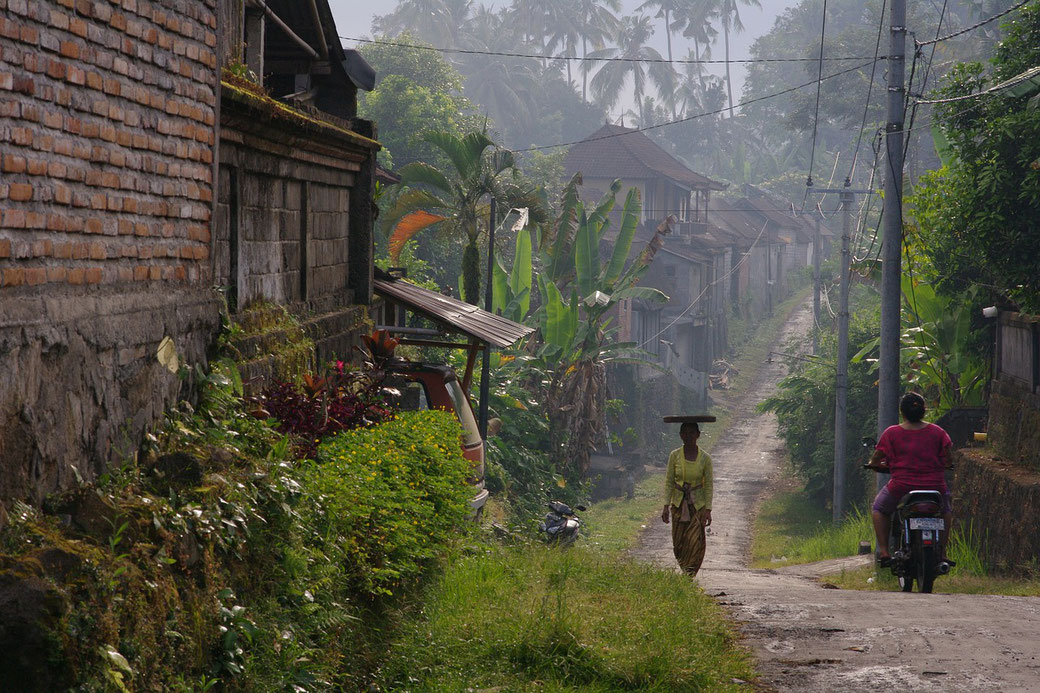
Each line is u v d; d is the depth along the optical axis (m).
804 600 8.33
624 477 35.53
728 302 69.12
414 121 39.44
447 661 5.95
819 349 50.34
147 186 5.36
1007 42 16.88
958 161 19.09
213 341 6.31
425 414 9.39
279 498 5.27
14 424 3.87
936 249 21.14
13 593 3.20
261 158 8.28
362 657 5.73
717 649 6.21
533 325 28.33
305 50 12.20
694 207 73.31
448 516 7.98
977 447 18.94
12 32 4.04
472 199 24.09
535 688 5.57
